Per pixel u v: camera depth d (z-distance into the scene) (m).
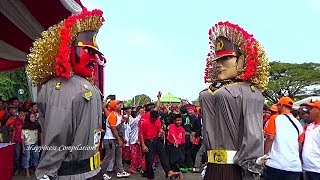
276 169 5.32
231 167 3.91
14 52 9.95
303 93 38.88
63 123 3.30
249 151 3.78
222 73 4.12
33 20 6.99
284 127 5.35
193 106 11.19
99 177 3.69
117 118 8.89
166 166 8.45
